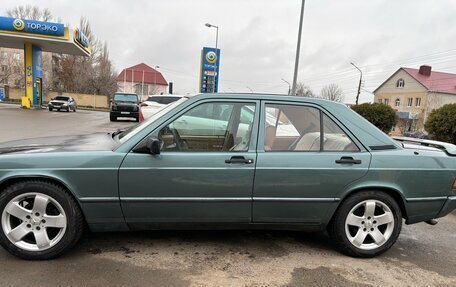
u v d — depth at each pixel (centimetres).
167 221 324
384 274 319
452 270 333
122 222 320
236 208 326
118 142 337
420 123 5166
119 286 276
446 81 5444
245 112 336
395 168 337
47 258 311
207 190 318
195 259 328
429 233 431
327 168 328
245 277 300
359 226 345
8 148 333
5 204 302
